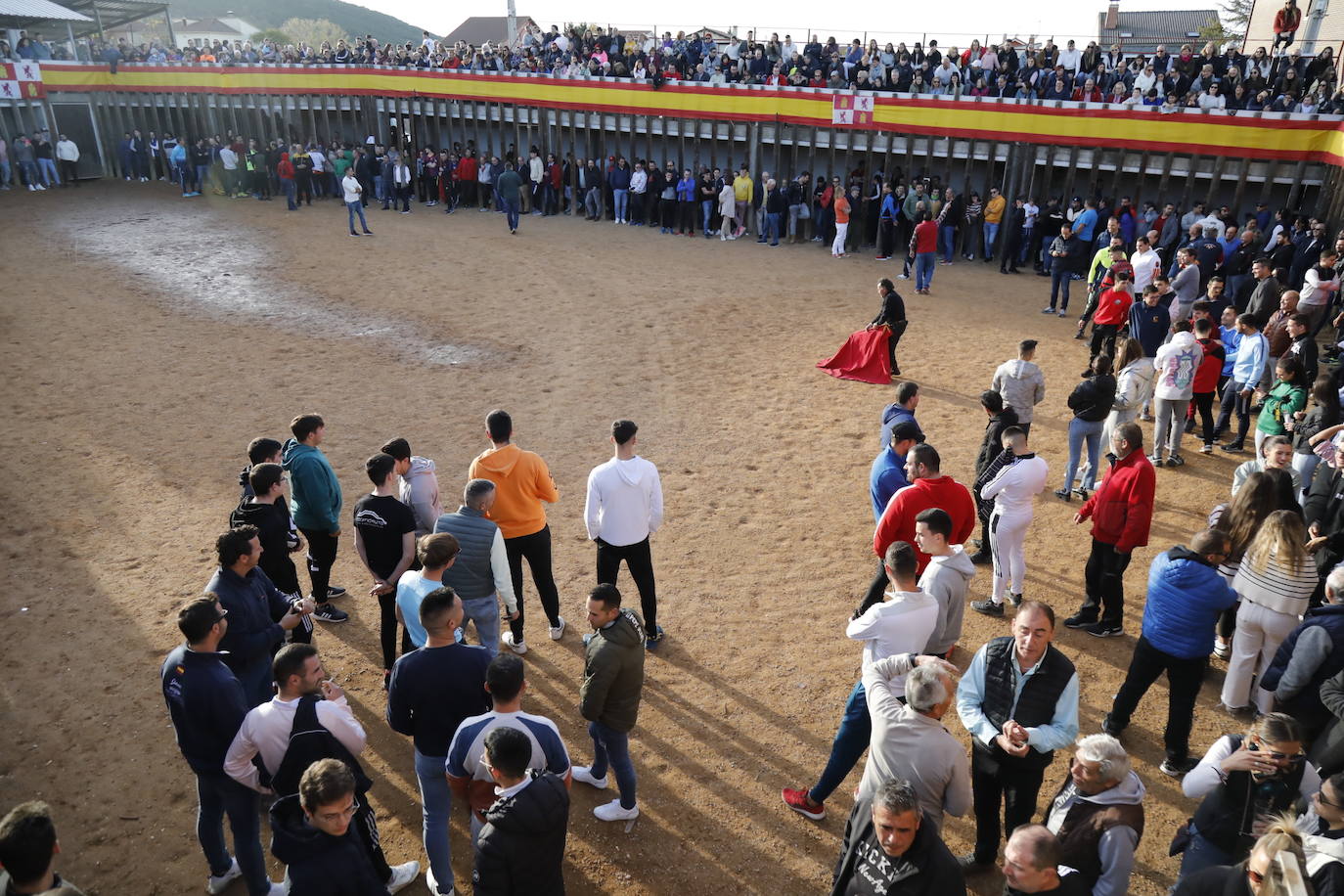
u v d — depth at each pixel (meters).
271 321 16.70
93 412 12.34
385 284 19.44
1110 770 3.93
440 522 6.04
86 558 8.65
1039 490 7.36
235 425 11.97
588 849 5.35
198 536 9.08
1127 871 3.93
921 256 18.81
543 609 7.94
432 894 5.06
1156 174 22.23
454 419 12.24
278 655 4.35
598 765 5.71
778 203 23.73
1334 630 5.05
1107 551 7.20
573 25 30.25
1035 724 4.61
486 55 30.05
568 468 10.71
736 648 7.35
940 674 4.18
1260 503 6.30
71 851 5.33
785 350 15.20
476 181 28.73
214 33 95.00
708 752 6.18
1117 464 7.12
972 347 15.34
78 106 33.59
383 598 6.55
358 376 13.91
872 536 9.18
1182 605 5.45
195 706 4.50
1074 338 15.84
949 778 4.19
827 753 6.17
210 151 30.22
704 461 10.98
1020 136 22.03
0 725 6.37
